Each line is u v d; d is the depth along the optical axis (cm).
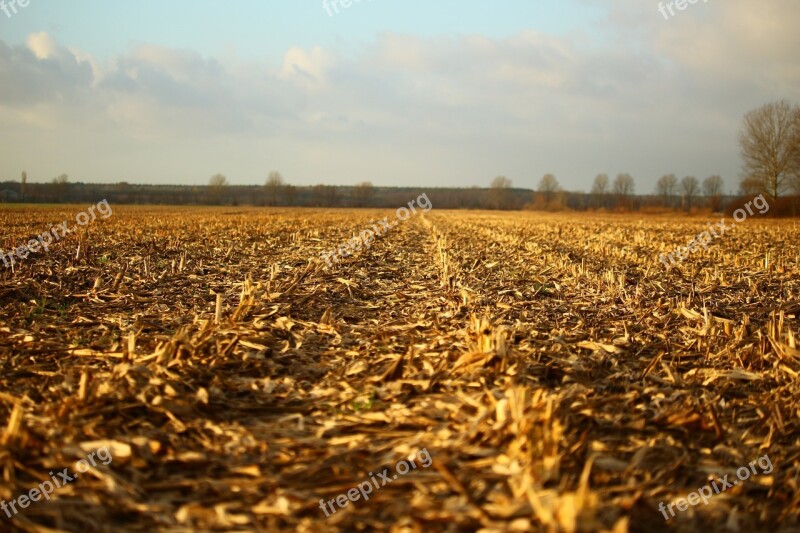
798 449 534
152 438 505
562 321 984
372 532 399
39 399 600
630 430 545
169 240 2322
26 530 389
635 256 2006
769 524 427
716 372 710
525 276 1513
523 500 403
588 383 674
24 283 1198
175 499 430
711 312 1058
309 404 602
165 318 950
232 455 490
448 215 7531
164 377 624
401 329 900
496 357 666
